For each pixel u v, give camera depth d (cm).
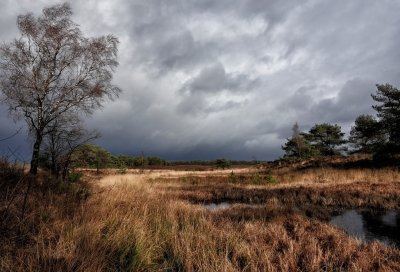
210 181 1980
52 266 292
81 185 816
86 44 1453
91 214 477
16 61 1266
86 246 344
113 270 325
